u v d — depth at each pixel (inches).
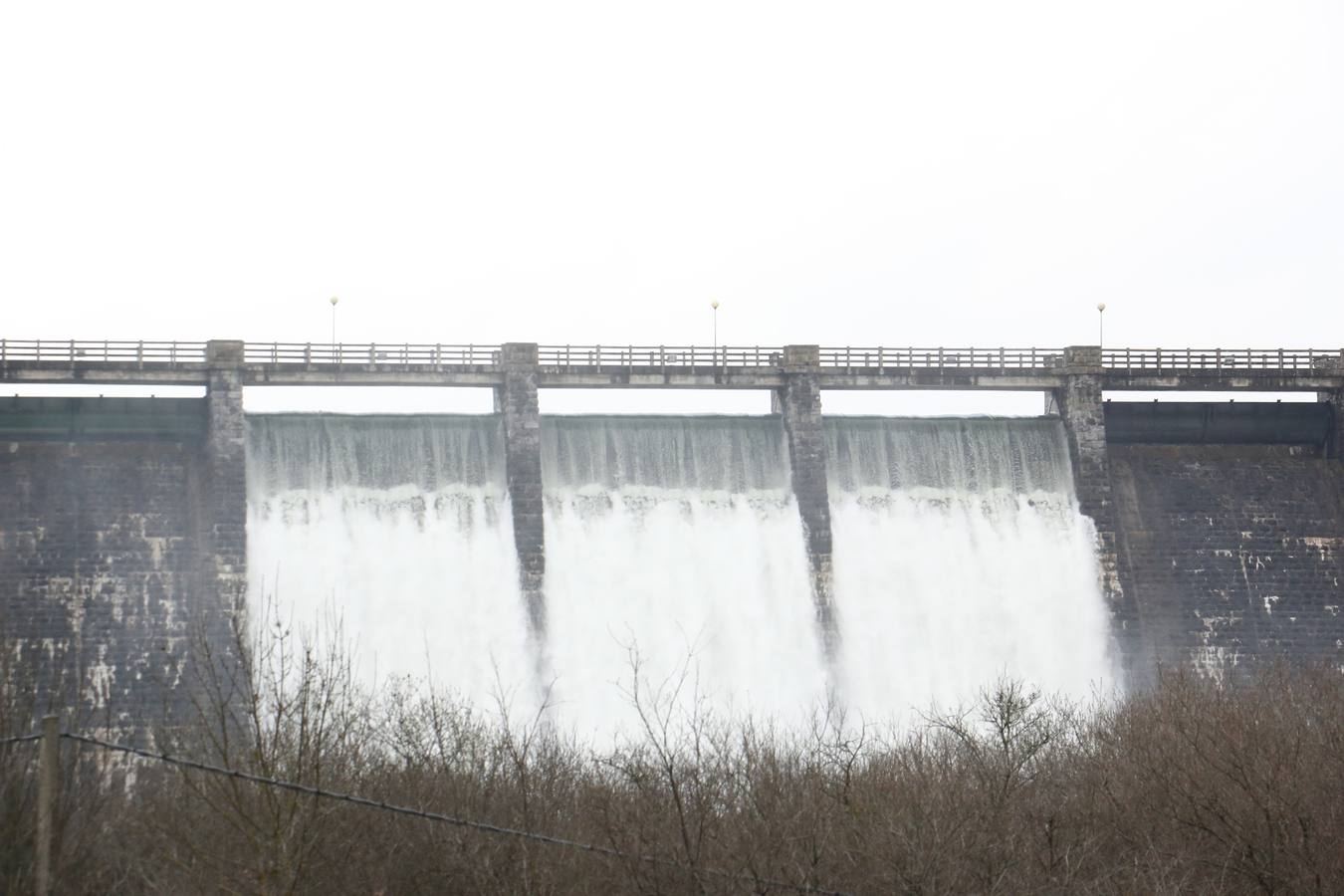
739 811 1910.7
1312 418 4739.2
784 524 4274.1
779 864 1761.8
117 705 3612.2
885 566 4338.1
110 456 3924.7
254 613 3843.5
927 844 1841.8
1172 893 1903.3
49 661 3636.8
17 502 3809.1
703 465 4296.3
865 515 4384.8
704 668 4109.3
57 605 3713.1
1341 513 4648.1
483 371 4111.7
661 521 4227.4
